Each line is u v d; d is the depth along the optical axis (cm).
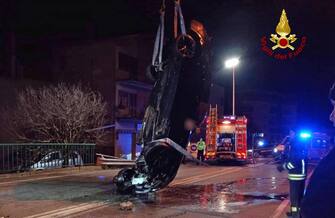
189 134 719
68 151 1833
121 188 1030
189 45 670
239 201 1015
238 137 2642
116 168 2011
